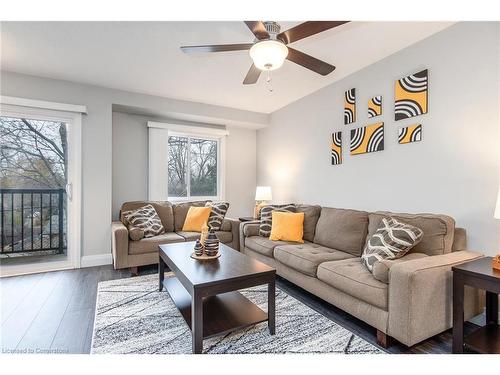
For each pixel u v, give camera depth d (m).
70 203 3.38
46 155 3.33
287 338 1.84
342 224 2.74
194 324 1.63
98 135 3.50
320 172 3.63
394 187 2.67
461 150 2.15
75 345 1.76
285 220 3.14
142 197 4.20
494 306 1.82
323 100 3.56
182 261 2.12
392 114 2.68
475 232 2.08
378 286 1.75
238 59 2.76
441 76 2.27
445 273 1.74
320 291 2.26
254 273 1.84
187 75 3.16
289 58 2.05
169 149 4.51
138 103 3.75
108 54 2.65
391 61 2.68
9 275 3.07
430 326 1.67
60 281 2.90
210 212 3.83
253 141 5.18
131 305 2.33
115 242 2.99
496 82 1.96
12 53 2.63
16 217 3.26
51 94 3.24
